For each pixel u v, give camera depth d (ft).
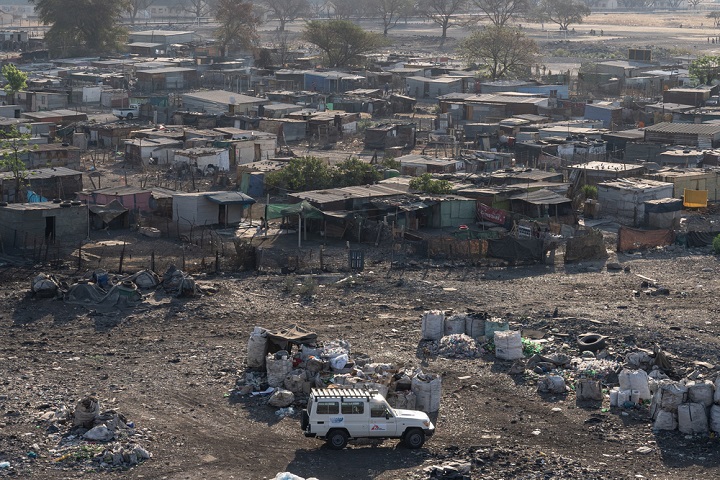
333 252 245.65
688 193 306.35
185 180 347.97
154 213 280.51
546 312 191.93
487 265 236.02
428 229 273.75
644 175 320.50
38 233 245.04
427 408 138.82
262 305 196.65
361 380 137.80
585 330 179.11
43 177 298.97
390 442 128.26
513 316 188.65
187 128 428.97
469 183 309.01
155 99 545.44
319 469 118.93
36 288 193.88
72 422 130.31
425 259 240.12
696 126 411.95
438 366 159.43
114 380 149.79
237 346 168.55
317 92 631.97
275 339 153.69
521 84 605.31
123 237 255.91
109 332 176.04
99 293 194.08
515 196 285.64
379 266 232.12
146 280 203.82
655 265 237.86
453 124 497.87
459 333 173.78
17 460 117.70
